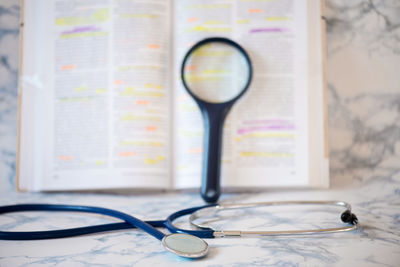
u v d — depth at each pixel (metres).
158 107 0.61
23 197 0.60
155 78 0.62
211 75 0.62
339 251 0.43
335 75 0.66
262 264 0.41
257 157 0.61
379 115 0.66
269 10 0.62
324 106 0.61
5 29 0.67
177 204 0.57
